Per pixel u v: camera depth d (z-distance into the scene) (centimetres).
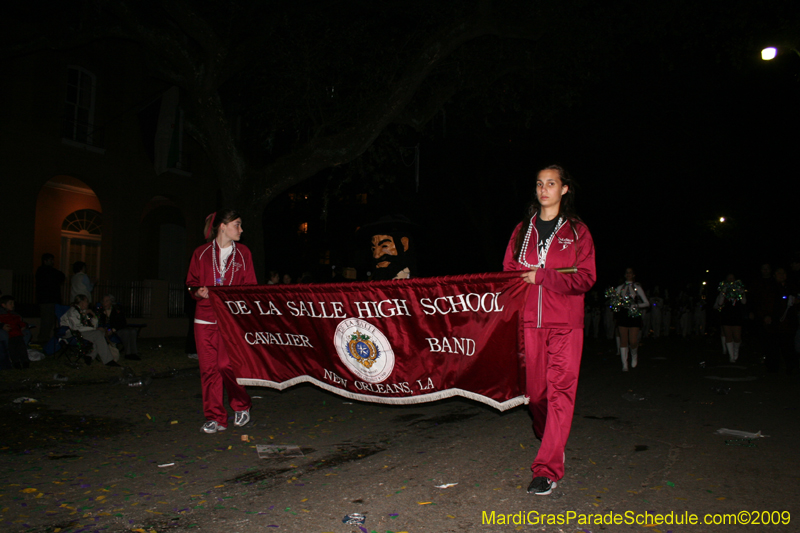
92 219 2033
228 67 1206
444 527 331
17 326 952
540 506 363
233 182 1267
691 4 1352
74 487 399
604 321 2197
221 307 542
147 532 325
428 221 2797
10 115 1554
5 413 644
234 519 343
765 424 605
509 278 383
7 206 1545
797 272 1061
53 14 1464
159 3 1192
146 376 905
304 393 794
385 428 587
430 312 425
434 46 1212
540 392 393
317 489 396
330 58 1392
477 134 2323
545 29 1289
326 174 2525
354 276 733
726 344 1337
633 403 738
